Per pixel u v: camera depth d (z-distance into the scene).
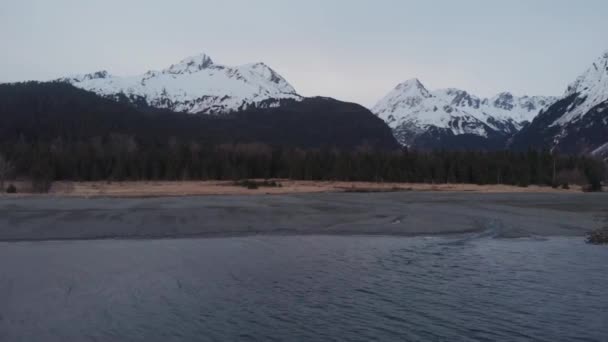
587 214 50.16
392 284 21.11
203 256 27.09
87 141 165.12
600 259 26.42
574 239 33.91
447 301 18.67
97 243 31.30
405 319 16.80
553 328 16.11
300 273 23.09
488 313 17.45
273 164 140.62
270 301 18.66
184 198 66.94
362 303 18.41
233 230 36.91
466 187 111.06
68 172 117.00
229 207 52.22
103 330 15.73
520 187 115.69
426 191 98.06
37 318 16.70
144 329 15.81
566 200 71.62
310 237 34.38
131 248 29.48
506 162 129.75
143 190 84.00
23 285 20.58
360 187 106.19
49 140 171.00
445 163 132.38
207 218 42.41
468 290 20.14
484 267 24.38
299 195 78.94
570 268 24.19
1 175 92.38
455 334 15.53
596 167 133.50
